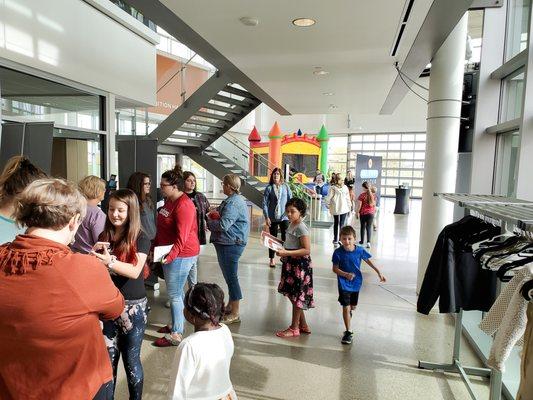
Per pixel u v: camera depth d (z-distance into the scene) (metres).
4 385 1.12
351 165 18.19
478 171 4.12
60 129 4.40
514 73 3.75
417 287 4.55
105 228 2.14
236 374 2.83
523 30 3.73
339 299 3.35
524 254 2.10
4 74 3.63
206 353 1.52
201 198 4.30
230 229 3.60
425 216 4.37
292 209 3.32
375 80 5.39
